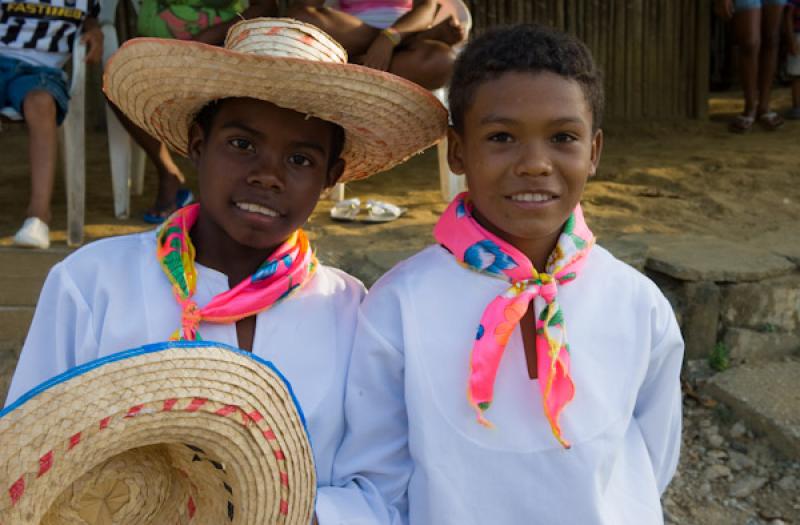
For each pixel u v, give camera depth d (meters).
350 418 1.79
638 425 1.88
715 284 3.54
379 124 1.75
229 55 1.52
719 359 3.51
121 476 1.35
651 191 5.03
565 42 1.65
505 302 1.68
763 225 4.41
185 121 1.81
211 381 1.26
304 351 1.77
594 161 1.79
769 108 7.16
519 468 1.68
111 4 4.29
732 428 3.20
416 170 5.62
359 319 1.83
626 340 1.77
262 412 1.33
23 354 1.77
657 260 3.63
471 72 1.67
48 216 3.68
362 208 4.39
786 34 7.33
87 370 1.16
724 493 2.90
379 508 1.71
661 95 7.81
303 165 1.70
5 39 3.79
